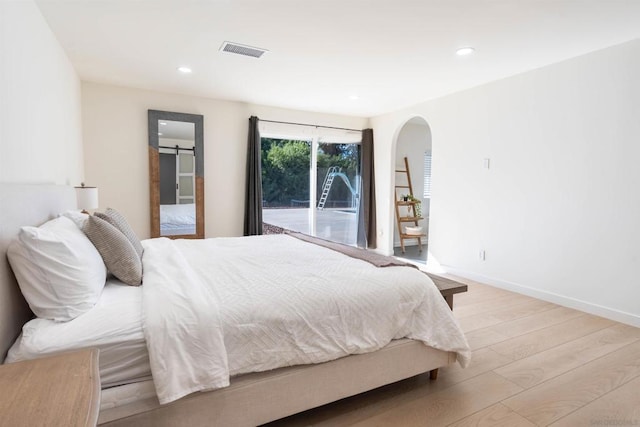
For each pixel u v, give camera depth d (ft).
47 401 2.47
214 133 15.31
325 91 13.98
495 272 12.96
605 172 9.86
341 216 19.17
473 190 13.62
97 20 8.09
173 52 10.07
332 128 18.03
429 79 12.45
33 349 3.93
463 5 7.39
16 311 4.67
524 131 11.82
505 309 10.55
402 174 21.53
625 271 9.55
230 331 4.72
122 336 4.27
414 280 6.48
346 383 5.63
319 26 8.40
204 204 15.23
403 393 6.39
